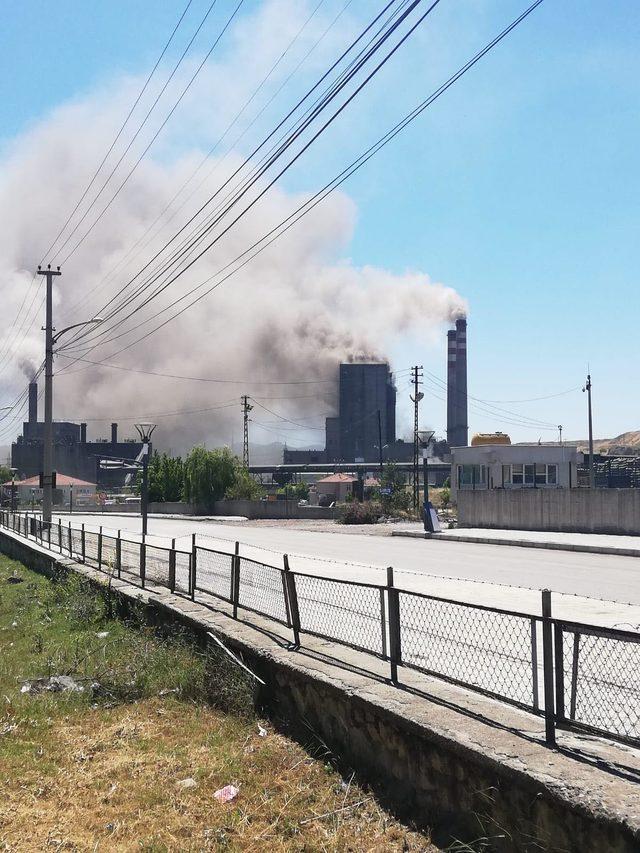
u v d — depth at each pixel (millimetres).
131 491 142250
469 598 13633
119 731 8273
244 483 73688
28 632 15047
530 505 33344
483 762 4996
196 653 10602
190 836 5711
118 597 15359
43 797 6527
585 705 5281
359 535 38562
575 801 4309
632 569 19500
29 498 130875
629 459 70750
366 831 5547
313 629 9195
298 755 7086
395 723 5953
